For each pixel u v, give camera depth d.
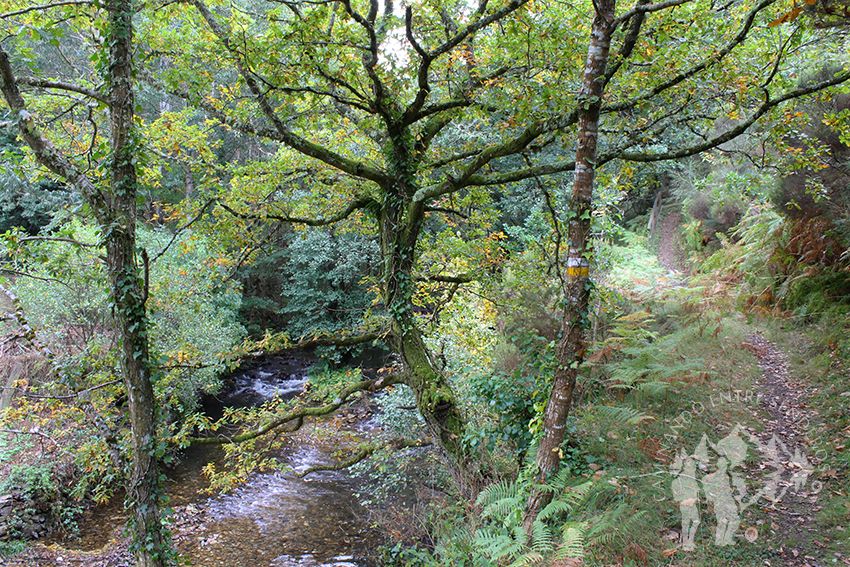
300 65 6.18
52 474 9.30
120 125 5.95
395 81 6.47
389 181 7.35
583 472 5.27
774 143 6.43
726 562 3.95
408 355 7.34
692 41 5.99
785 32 6.13
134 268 6.15
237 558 8.05
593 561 4.17
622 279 12.29
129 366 6.18
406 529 7.61
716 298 10.90
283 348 7.65
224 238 7.81
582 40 6.16
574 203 4.66
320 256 16.77
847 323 8.08
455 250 9.13
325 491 9.98
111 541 8.56
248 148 22.16
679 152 5.91
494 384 6.48
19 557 7.88
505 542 4.43
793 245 10.46
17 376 10.04
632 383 6.89
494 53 6.99
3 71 5.51
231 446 7.29
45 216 20.44
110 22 5.77
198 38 6.90
